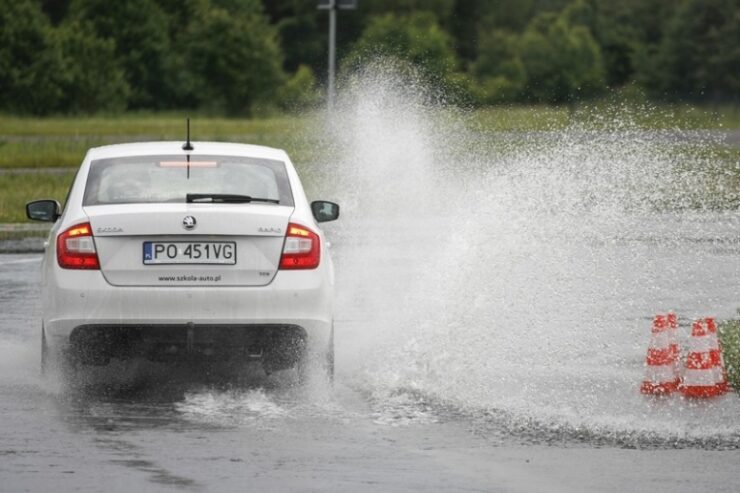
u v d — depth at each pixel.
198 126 174.50
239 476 16.14
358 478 16.08
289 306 21.06
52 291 21.16
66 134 149.12
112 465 16.69
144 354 21.16
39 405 20.61
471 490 15.55
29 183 77.44
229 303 20.91
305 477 16.11
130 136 141.12
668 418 19.80
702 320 21.41
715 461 17.17
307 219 21.86
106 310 20.81
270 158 23.56
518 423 19.39
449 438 18.42
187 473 16.27
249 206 21.58
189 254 21.03
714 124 125.56
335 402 20.91
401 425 19.27
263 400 21.03
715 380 21.30
